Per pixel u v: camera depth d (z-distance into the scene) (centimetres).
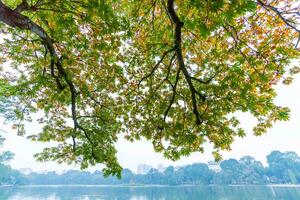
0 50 1071
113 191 14750
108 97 1198
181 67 854
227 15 524
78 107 1220
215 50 914
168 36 991
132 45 1080
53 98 1035
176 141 994
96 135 1178
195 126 988
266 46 847
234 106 906
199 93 891
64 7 822
